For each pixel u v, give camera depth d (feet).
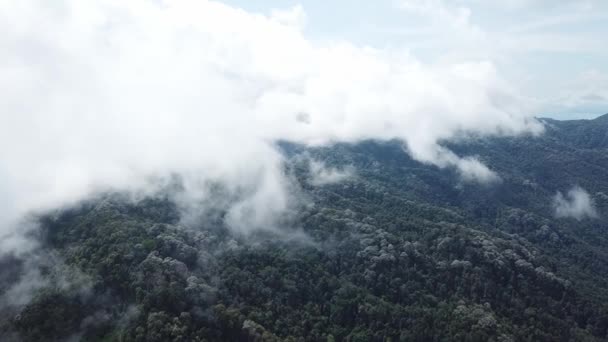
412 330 647.56
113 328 579.07
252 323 601.21
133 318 578.25
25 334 564.30
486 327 631.97
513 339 621.72
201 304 613.11
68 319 582.35
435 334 640.58
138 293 598.34
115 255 650.84
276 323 641.81
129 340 551.59
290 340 605.31
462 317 654.12
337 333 654.94
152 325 555.69
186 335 556.51
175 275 637.30
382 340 641.81
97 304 602.85
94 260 655.76
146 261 643.45
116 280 623.77
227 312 606.96
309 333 645.51
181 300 602.44
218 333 587.27
